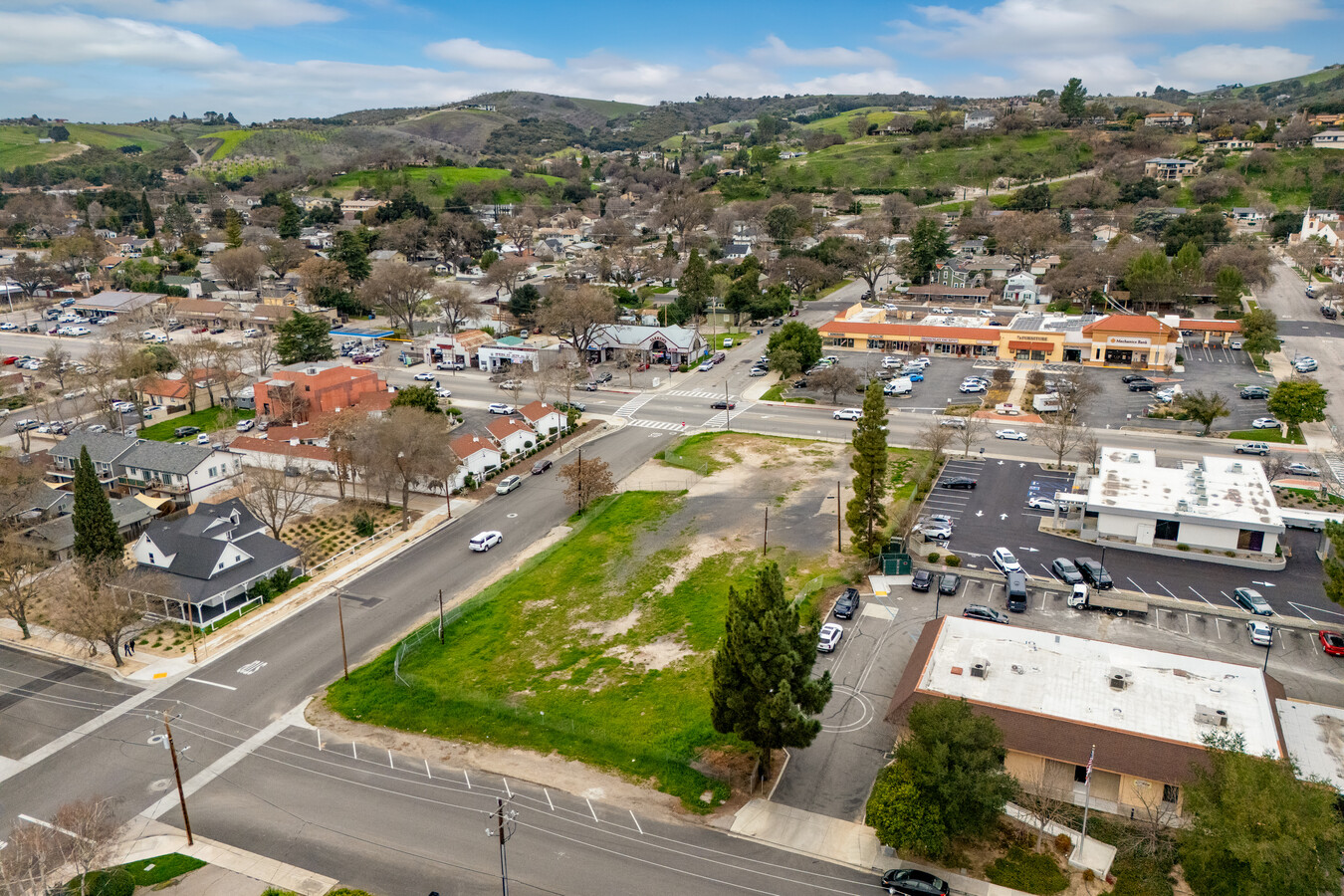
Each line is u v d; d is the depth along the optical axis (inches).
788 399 5654.5
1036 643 2498.8
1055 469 4271.7
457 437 4530.0
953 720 1961.1
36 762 2381.9
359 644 2967.5
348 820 2122.3
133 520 3907.5
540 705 2559.1
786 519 3791.8
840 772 2222.0
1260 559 3255.4
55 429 5295.3
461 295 7194.9
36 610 3284.9
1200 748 2000.5
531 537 3799.2
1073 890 1833.2
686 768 2262.6
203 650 2945.4
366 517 3946.9
